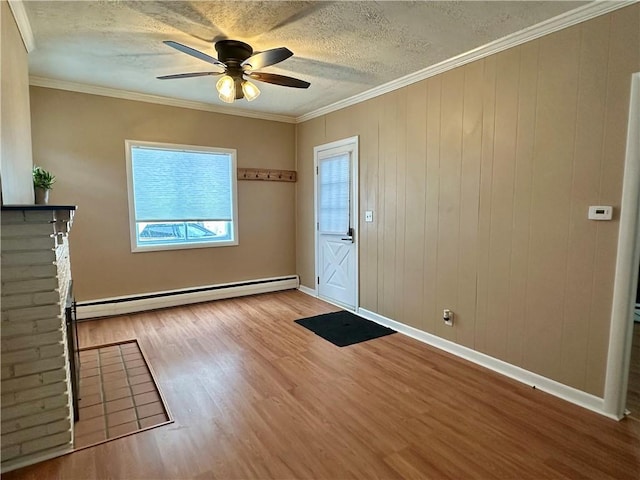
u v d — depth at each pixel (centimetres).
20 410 187
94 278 418
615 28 217
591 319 237
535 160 261
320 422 224
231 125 494
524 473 182
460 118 311
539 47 254
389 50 295
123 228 429
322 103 459
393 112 378
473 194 304
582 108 234
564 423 223
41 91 376
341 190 461
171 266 464
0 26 187
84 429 219
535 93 258
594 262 234
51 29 260
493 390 262
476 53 292
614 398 228
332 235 482
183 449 200
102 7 230
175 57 315
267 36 271
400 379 279
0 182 175
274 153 534
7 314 182
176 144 455
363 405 243
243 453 197
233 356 320
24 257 183
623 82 216
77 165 400
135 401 250
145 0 222
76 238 405
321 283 512
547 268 258
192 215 476
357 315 437
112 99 413
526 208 268
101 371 293
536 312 266
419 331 361
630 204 216
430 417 229
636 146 212
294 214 563
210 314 438
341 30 261
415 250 361
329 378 280
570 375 249
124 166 424
